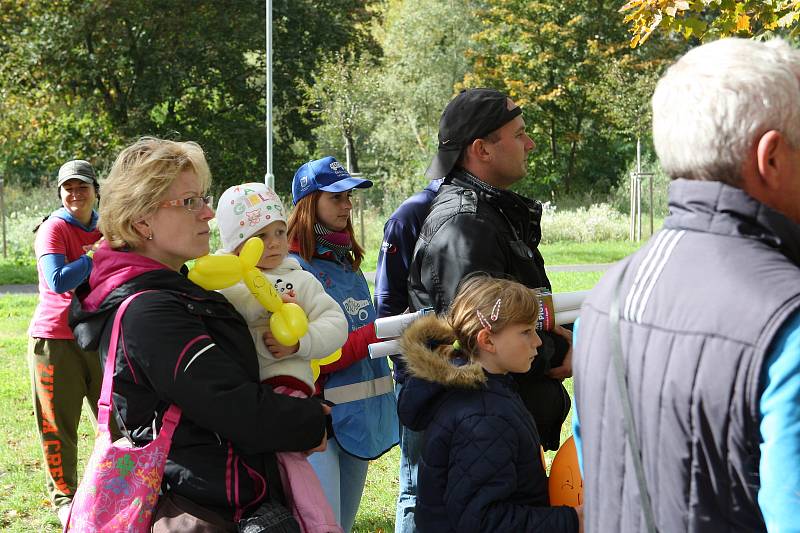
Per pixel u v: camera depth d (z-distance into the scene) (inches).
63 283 181.2
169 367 84.0
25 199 1010.1
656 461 56.7
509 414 96.6
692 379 53.9
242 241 114.0
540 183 1546.5
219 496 86.3
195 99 1254.9
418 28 1593.3
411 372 99.3
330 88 1085.1
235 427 85.0
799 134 56.7
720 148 57.2
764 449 50.6
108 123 1210.0
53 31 1103.0
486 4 1590.8
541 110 1501.0
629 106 947.3
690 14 272.5
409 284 125.4
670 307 56.9
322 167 144.6
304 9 1215.6
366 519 192.1
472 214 116.7
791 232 56.0
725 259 55.4
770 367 50.7
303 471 92.6
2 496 208.4
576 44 1457.9
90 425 262.7
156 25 1179.3
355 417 138.1
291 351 101.4
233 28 1206.3
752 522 53.5
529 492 98.3
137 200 89.0
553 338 117.6
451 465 96.1
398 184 1444.4
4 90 1153.4
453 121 123.5
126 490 84.4
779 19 251.1
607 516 61.4
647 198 1131.3
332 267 145.4
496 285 101.1
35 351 187.9
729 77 57.2
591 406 63.4
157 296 86.5
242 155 1234.6
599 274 616.4
